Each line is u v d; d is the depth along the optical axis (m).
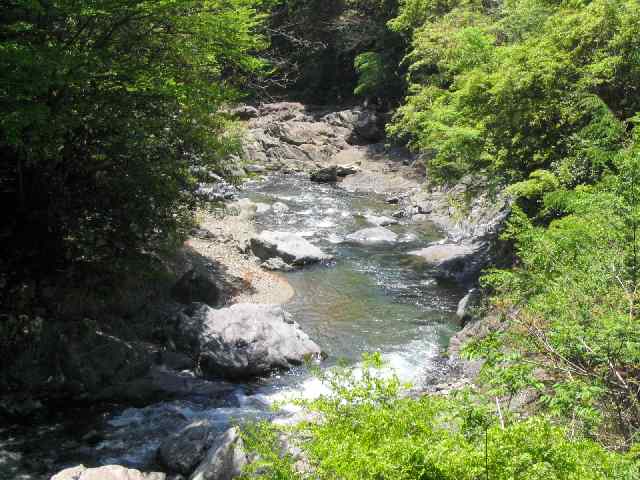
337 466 4.45
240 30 13.27
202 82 13.29
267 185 31.00
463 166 17.52
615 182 8.77
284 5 43.56
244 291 17.47
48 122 11.12
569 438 5.30
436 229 24.19
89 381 11.92
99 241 13.90
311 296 17.62
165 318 14.19
